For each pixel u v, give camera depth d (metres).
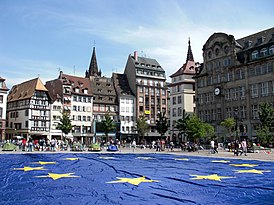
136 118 100.00
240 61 66.06
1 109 78.12
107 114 82.94
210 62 73.00
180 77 89.44
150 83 104.25
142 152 46.38
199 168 22.97
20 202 11.45
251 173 20.08
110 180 16.81
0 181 16.42
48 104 85.94
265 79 60.28
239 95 65.31
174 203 11.37
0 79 78.50
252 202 11.68
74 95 91.00
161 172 20.42
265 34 64.81
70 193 13.10
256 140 60.47
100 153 42.38
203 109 74.31
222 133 67.62
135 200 11.80
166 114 105.56
